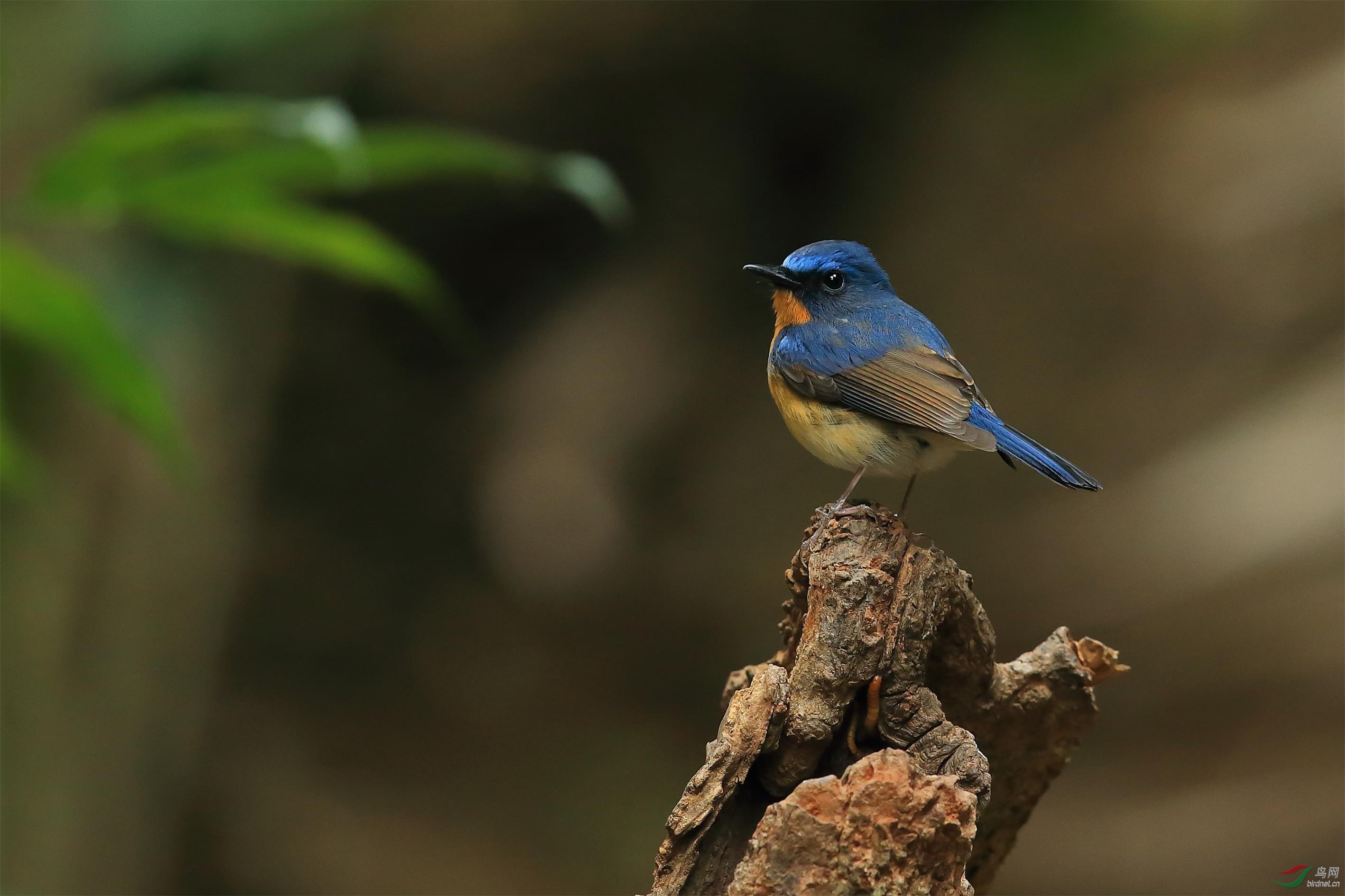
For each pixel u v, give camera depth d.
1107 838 12.76
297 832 15.19
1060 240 15.16
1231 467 13.27
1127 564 14.08
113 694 10.52
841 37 13.59
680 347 16.09
